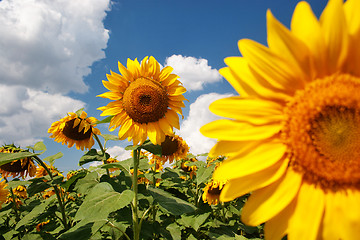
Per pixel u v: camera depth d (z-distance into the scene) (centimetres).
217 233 81
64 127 91
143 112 65
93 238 61
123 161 74
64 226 81
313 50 21
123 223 61
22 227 98
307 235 19
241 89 23
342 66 22
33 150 82
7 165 92
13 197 106
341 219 19
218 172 21
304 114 22
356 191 20
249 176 21
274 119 22
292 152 22
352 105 21
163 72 71
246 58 21
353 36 20
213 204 96
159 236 77
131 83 69
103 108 68
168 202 59
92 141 94
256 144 22
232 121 22
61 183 79
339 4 20
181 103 70
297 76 22
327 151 21
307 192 21
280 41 20
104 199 48
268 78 22
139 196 65
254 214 20
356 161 21
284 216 21
